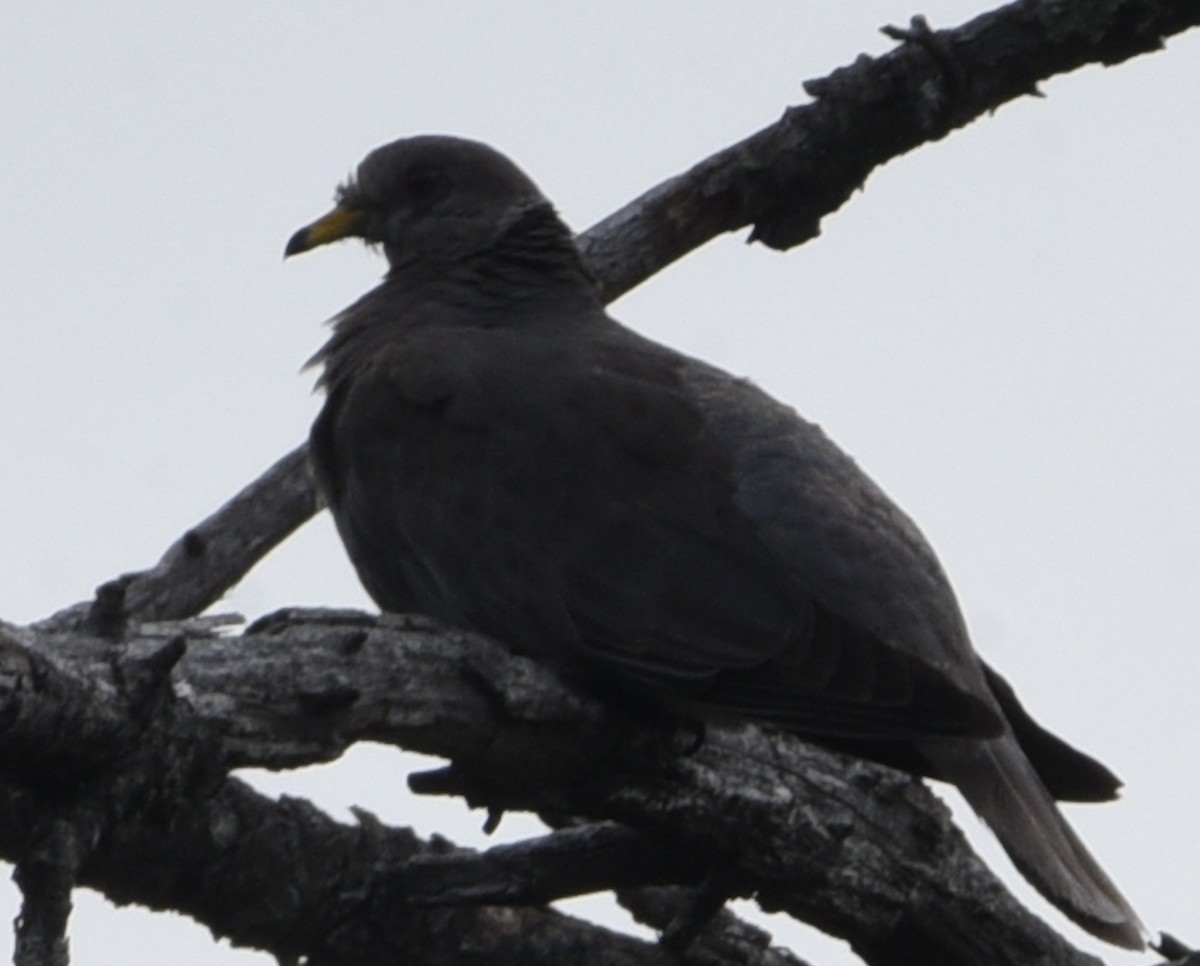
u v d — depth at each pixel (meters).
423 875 10.22
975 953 11.12
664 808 10.16
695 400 11.62
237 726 8.16
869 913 10.84
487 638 10.04
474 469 11.48
